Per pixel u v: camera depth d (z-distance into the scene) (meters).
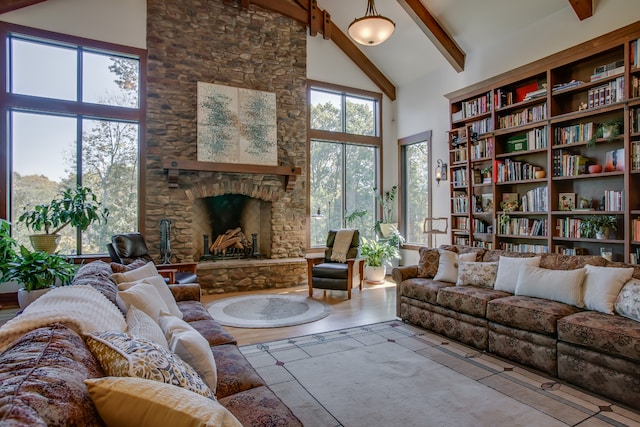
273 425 1.35
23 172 4.94
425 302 3.84
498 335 3.09
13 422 0.62
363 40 4.48
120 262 4.30
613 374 2.35
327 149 7.02
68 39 4.98
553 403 2.35
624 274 2.74
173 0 5.56
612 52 4.14
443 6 5.41
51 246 4.55
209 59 5.78
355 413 2.24
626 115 3.85
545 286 3.06
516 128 4.96
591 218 4.21
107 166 5.35
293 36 6.47
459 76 6.05
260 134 6.05
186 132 5.61
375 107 7.51
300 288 6.03
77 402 0.79
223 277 5.70
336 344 3.42
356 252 5.84
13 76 4.85
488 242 5.54
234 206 6.49
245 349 3.29
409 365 2.94
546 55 4.77
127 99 5.42
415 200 7.13
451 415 2.21
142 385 0.90
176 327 1.76
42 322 1.18
